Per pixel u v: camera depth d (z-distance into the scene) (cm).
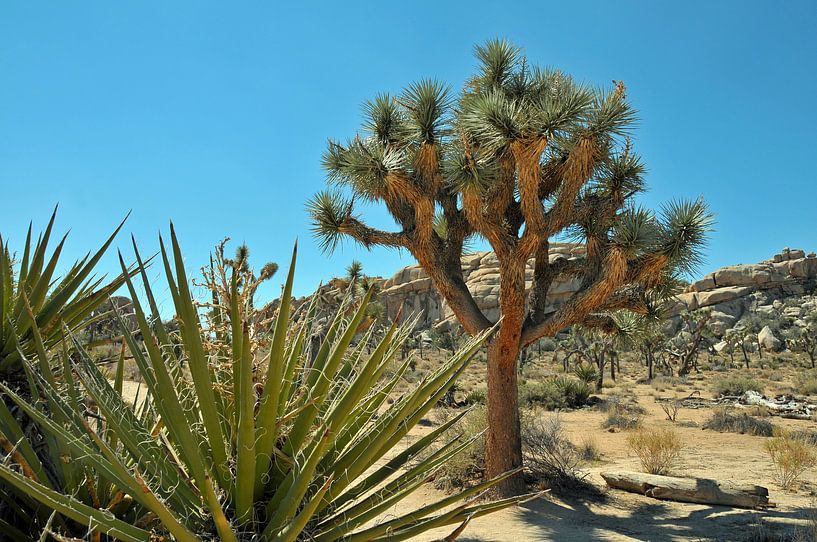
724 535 775
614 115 783
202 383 214
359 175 882
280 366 214
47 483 231
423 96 889
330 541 226
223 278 235
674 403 2680
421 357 5684
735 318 7988
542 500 937
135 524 233
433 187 914
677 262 877
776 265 8588
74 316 290
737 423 1864
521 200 840
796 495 1023
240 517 218
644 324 1056
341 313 280
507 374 943
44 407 257
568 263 987
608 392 3491
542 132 780
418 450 267
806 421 2136
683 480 991
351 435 251
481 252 8112
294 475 216
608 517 868
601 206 909
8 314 268
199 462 212
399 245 984
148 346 207
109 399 233
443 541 236
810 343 6006
